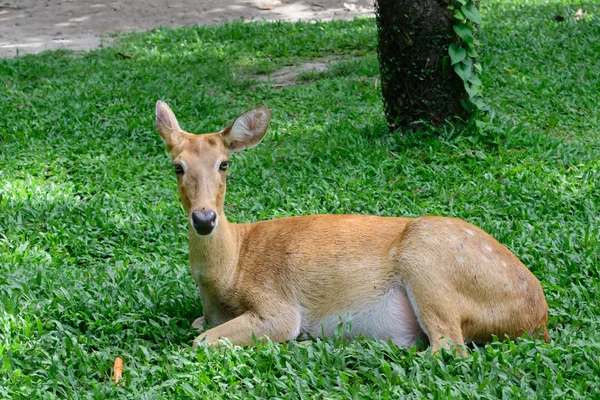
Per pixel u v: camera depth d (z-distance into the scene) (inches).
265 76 550.3
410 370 209.9
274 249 240.4
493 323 224.5
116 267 285.3
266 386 205.8
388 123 412.8
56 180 374.6
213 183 229.8
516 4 693.9
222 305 241.1
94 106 463.5
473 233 227.6
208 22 731.4
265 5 788.6
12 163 388.8
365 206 331.9
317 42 613.6
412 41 388.8
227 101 489.4
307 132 426.3
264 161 388.5
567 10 654.5
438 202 335.3
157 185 370.0
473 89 387.9
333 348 222.7
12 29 713.0
